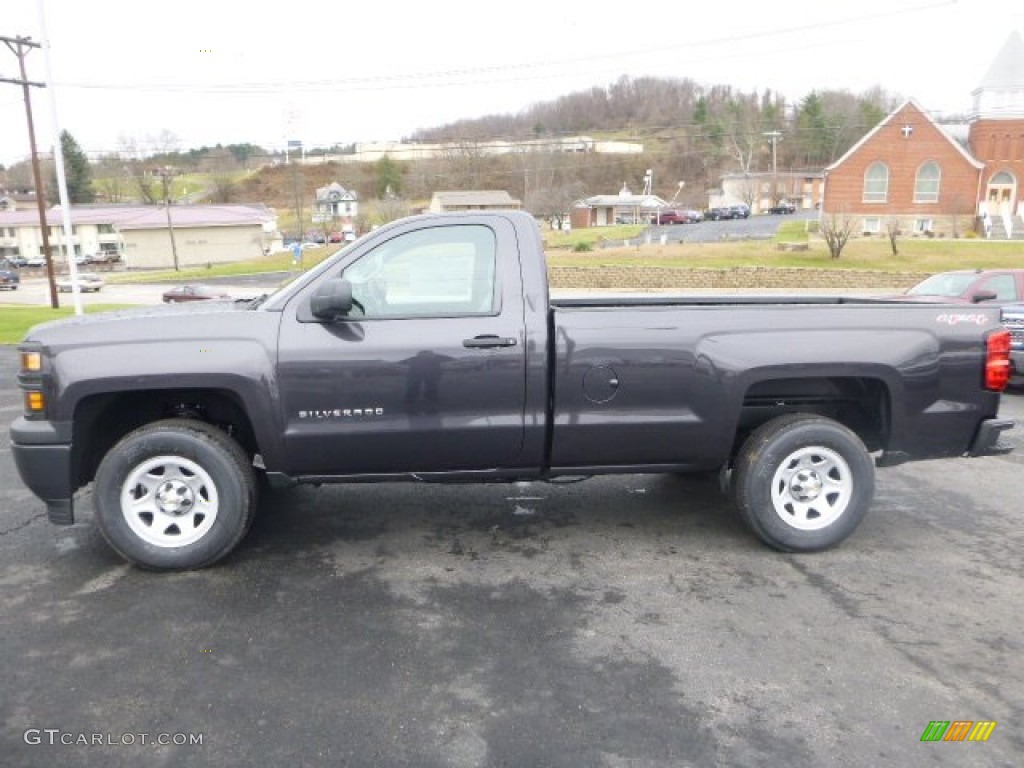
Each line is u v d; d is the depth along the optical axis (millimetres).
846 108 95938
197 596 3973
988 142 51375
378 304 4207
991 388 4512
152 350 4039
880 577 4219
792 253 40094
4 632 3598
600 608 3850
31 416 4098
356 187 105375
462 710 3004
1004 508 5383
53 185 104875
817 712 2996
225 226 79250
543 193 79875
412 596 3982
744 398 4453
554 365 4234
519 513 5223
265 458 4195
